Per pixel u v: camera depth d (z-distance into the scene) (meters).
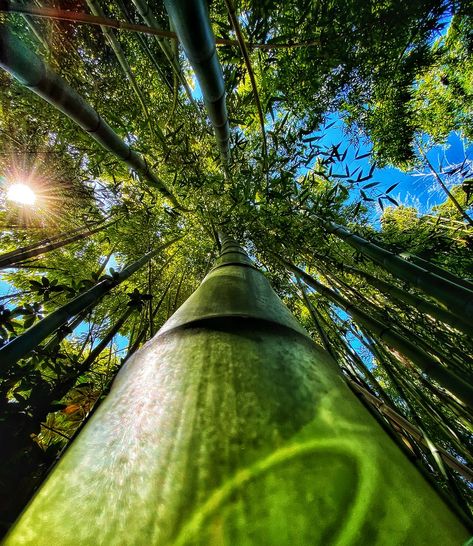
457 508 0.55
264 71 2.80
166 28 3.32
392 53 3.01
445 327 2.75
